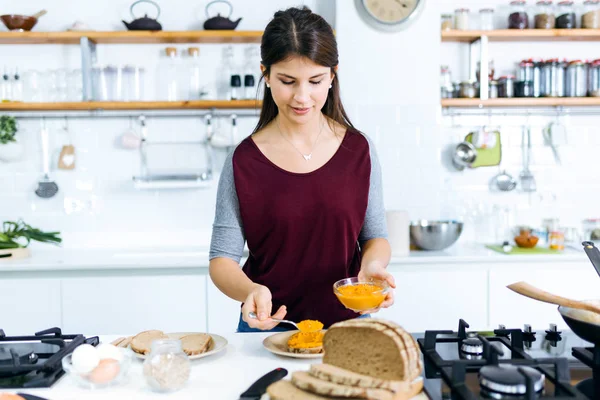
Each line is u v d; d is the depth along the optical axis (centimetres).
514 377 108
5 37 334
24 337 148
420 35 345
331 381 108
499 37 351
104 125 359
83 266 299
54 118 357
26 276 301
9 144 347
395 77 346
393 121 349
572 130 372
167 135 362
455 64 368
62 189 360
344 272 175
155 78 361
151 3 359
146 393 115
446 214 370
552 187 372
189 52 350
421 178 355
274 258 174
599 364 122
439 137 352
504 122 370
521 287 135
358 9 341
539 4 354
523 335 146
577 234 359
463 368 112
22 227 356
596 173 371
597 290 312
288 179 168
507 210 367
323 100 162
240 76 347
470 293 310
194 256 334
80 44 351
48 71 343
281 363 133
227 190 172
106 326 304
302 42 149
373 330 113
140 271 304
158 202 364
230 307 306
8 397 104
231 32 334
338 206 168
